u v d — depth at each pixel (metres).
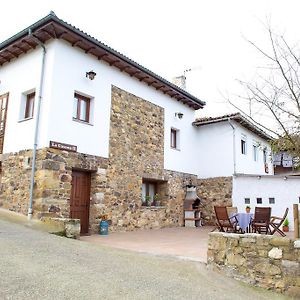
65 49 9.09
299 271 4.62
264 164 17.72
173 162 13.26
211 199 14.41
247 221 8.66
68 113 8.95
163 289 4.12
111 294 3.62
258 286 4.92
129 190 10.74
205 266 5.62
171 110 13.46
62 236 7.11
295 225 6.19
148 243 8.07
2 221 7.58
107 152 10.05
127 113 11.03
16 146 9.25
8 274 3.80
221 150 14.53
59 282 3.77
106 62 10.38
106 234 9.38
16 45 9.27
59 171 8.50
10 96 9.93
